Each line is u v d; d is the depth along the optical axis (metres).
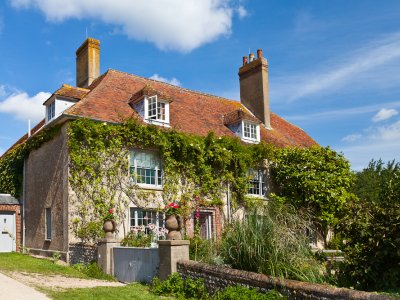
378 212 8.42
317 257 9.46
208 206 17.64
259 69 23.97
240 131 20.36
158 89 20.53
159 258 10.29
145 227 15.86
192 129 18.67
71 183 14.95
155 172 16.72
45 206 16.67
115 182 15.54
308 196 18.61
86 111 15.70
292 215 9.21
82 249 13.80
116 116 16.36
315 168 18.98
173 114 19.02
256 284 7.81
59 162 15.81
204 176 17.61
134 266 11.40
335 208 18.27
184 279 9.61
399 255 7.73
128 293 9.23
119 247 12.16
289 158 19.64
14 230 18.95
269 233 8.57
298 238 8.64
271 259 8.14
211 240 10.61
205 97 22.69
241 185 18.55
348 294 6.16
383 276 8.02
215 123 20.55
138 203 15.91
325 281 8.16
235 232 9.10
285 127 25.83
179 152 17.03
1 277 10.60
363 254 8.37
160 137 16.55
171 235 10.20
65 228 14.82
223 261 9.21
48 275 11.78
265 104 23.61
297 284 7.04
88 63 20.86
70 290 9.42
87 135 15.11
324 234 18.36
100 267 12.59
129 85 19.28
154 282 10.02
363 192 27.03
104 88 17.86
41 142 17.42
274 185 20.16
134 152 16.33
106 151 15.51
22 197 19.17
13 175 19.62
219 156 17.89
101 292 9.24
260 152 19.50
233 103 24.06
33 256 15.98
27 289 9.08
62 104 16.91
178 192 16.92
